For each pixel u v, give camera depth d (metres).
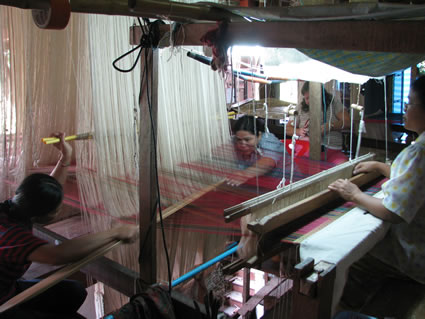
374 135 4.00
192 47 2.49
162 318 1.48
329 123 3.15
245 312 1.54
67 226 2.69
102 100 2.24
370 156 2.60
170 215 2.19
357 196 1.69
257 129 3.00
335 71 2.15
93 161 2.33
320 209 1.79
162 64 2.52
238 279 2.56
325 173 2.07
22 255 1.38
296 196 1.89
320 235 1.45
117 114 2.32
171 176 2.57
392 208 1.51
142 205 1.58
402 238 1.63
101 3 0.96
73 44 2.67
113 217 2.27
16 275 1.48
